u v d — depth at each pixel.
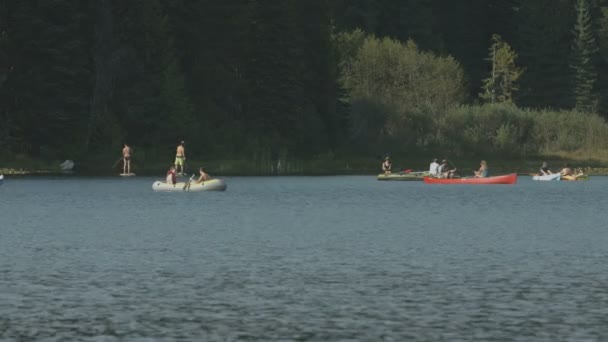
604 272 99.06
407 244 125.19
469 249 119.38
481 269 101.31
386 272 99.31
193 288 89.25
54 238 131.38
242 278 95.25
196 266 103.62
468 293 86.56
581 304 81.19
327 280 93.94
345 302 82.38
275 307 80.19
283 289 88.75
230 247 121.31
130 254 113.81
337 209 186.62
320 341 68.44
